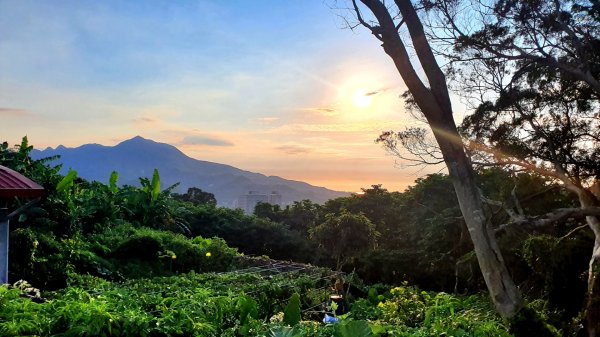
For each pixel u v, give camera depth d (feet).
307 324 24.02
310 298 39.01
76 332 18.06
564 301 54.54
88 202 76.28
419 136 54.49
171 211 96.78
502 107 51.98
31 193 33.24
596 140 55.01
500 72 53.31
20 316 18.76
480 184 74.33
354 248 121.70
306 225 179.42
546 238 59.31
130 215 86.53
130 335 19.06
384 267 104.68
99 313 18.86
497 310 38.58
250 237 135.44
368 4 41.42
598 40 48.06
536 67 49.90
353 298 49.34
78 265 52.39
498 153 53.36
